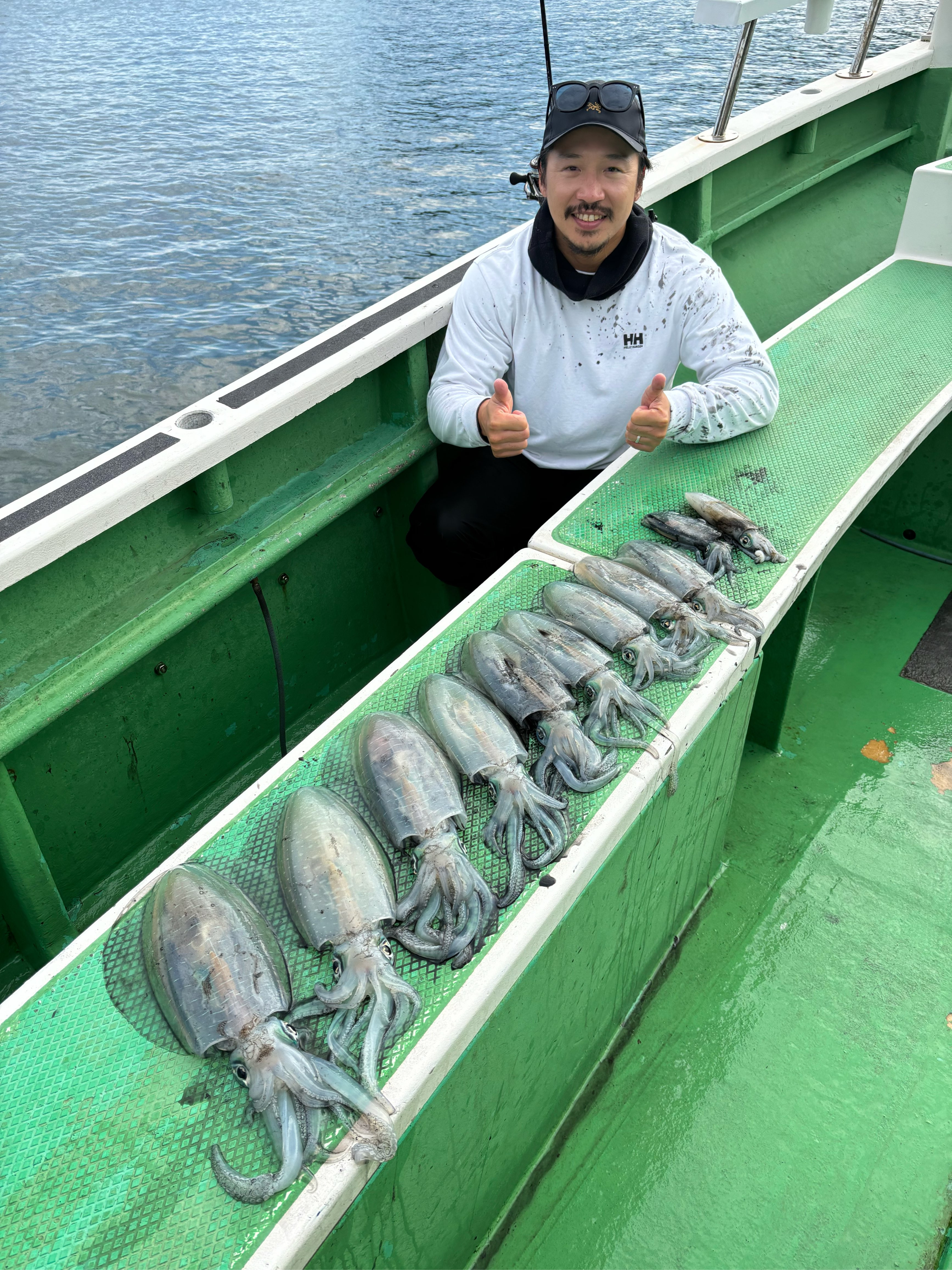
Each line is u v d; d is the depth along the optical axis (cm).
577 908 126
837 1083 169
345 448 223
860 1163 158
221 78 3191
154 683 197
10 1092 101
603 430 220
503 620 157
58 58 3556
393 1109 98
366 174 2316
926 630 268
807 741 236
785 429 209
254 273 1909
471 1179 131
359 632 253
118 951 115
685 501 187
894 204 399
